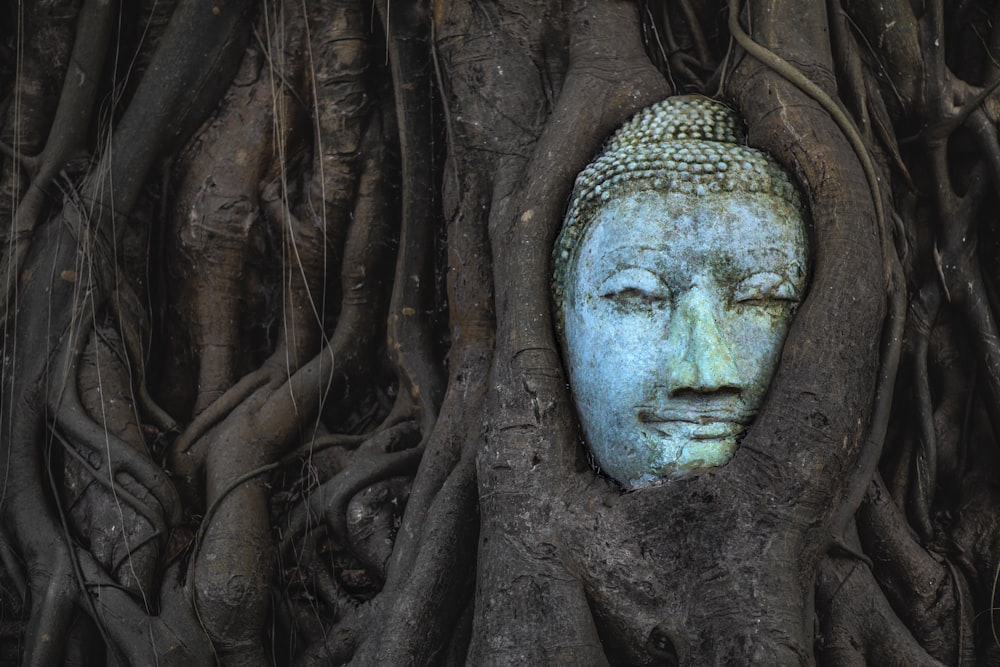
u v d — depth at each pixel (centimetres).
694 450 384
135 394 486
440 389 488
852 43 458
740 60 434
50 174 503
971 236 456
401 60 510
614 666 392
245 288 509
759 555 365
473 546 427
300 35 518
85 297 481
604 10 461
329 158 513
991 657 426
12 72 535
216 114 518
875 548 424
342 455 482
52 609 430
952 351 460
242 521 449
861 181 400
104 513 448
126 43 528
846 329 380
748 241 390
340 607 449
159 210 514
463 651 421
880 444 422
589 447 405
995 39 468
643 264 392
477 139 468
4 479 460
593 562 382
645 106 441
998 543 435
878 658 405
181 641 423
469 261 467
